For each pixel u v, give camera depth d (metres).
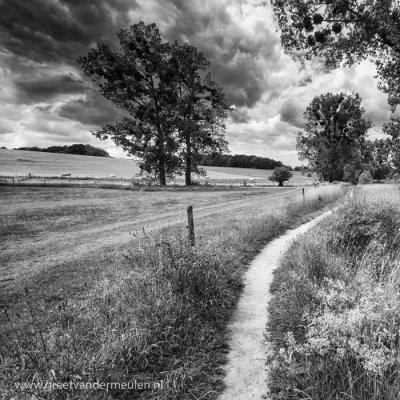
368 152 53.50
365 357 2.63
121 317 3.99
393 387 2.51
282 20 15.08
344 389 2.66
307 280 4.81
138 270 5.33
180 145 40.12
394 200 9.44
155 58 37.28
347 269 5.01
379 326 2.88
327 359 2.94
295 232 10.56
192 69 39.03
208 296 4.96
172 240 6.08
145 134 38.03
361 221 7.17
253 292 5.65
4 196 25.19
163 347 3.78
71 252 9.20
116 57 36.03
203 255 5.80
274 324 4.32
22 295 5.86
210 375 3.36
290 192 32.50
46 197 25.38
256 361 3.55
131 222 14.43
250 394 3.04
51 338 3.57
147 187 35.22
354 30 14.69
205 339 4.04
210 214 16.05
